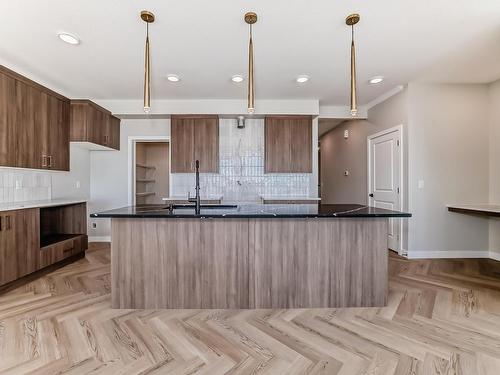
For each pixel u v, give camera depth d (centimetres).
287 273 232
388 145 420
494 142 373
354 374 155
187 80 359
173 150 445
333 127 623
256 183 473
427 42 263
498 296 255
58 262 334
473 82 371
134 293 230
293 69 325
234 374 155
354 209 250
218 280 231
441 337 189
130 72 333
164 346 179
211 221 230
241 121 455
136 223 230
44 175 377
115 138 462
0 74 281
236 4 207
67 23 230
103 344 181
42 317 215
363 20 227
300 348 178
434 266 344
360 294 233
